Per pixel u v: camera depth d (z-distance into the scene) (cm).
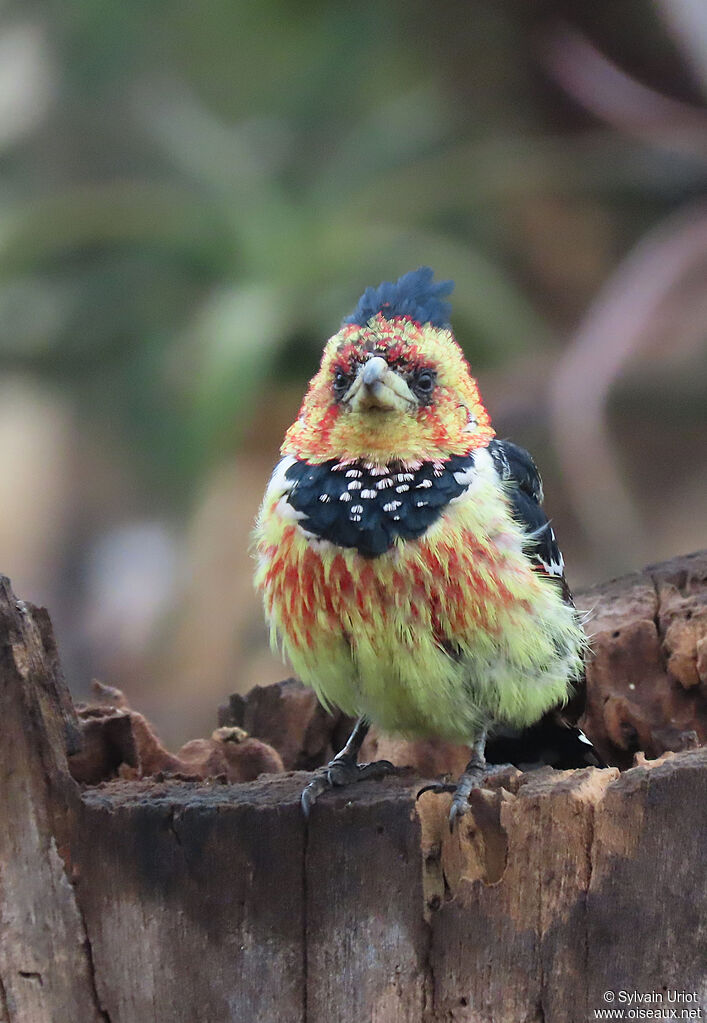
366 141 1583
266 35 1817
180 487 1542
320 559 572
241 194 1493
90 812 515
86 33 1834
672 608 665
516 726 627
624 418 1514
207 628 1387
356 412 577
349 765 566
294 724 712
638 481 1515
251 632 1375
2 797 514
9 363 1642
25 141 1842
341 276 1435
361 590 570
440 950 495
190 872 511
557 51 1409
